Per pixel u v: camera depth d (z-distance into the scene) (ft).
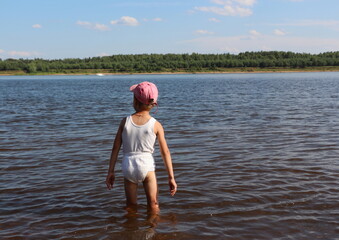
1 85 185.37
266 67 603.67
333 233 12.78
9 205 15.92
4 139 31.55
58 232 13.05
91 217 14.39
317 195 16.65
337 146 27.40
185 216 14.37
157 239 12.44
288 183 18.53
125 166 14.19
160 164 22.82
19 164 23.03
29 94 104.42
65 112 53.67
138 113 14.29
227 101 71.26
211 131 35.19
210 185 18.38
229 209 15.10
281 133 33.45
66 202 16.19
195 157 24.62
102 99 82.43
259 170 21.11
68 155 25.44
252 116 46.39
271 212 14.73
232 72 584.40
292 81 194.49
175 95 93.35
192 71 594.65
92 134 34.04
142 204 15.61
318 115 46.60
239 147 27.63
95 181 19.29
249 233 12.85
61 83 216.95
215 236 12.63
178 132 34.88
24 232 13.09
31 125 40.04
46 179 19.75
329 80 204.33
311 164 22.29
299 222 13.73
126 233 12.89
